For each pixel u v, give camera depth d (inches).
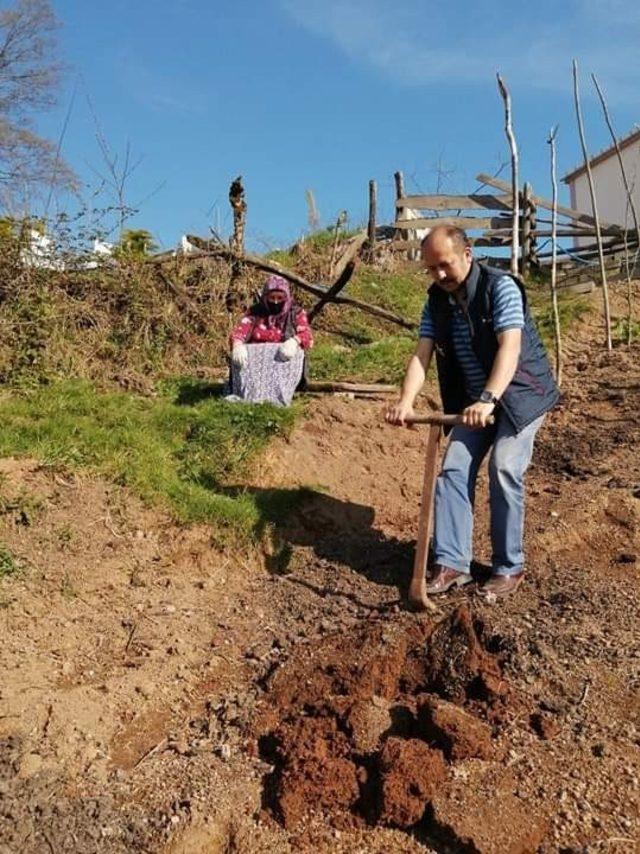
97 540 185.9
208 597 179.5
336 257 444.8
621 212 831.7
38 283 302.4
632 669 143.2
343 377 307.4
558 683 140.8
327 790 122.0
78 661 153.6
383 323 400.8
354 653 150.7
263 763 131.2
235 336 269.7
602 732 130.8
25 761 126.8
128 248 335.6
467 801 118.7
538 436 260.7
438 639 147.3
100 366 291.7
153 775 129.0
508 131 316.2
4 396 251.8
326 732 132.9
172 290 334.0
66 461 207.3
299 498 211.0
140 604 171.9
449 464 176.1
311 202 522.9
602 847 111.7
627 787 120.6
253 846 116.7
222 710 144.1
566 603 165.3
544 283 489.7
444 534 173.9
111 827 118.9
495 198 528.7
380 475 232.4
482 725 131.1
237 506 200.8
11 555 173.9
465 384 175.9
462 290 167.6
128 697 144.9
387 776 120.6
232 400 255.1
